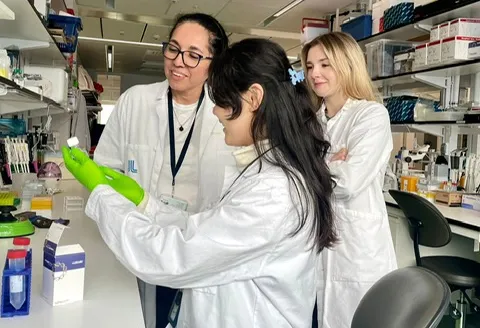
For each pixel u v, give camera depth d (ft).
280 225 2.88
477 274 7.84
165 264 2.89
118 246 3.06
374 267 5.88
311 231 3.05
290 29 22.11
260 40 3.03
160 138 5.68
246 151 3.14
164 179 5.70
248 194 2.88
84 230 5.64
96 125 21.50
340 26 15.58
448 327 9.71
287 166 2.95
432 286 2.80
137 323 3.09
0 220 5.30
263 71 2.91
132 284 3.81
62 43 9.23
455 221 8.04
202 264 2.87
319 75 6.39
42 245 4.86
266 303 3.13
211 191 5.31
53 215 6.50
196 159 5.56
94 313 3.22
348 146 5.94
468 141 10.96
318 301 6.14
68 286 3.38
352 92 6.44
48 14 8.94
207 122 5.39
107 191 3.24
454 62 9.54
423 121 10.54
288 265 3.07
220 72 3.02
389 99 12.13
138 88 5.94
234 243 2.83
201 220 2.94
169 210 4.14
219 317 3.12
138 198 4.00
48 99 7.84
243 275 3.02
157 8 19.02
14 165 8.47
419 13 10.56
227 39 5.17
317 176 3.05
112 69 36.65
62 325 3.02
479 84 10.55
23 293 3.15
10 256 3.18
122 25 22.17
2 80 4.34
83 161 3.37
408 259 9.85
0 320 3.06
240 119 3.04
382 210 6.11
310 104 3.15
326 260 6.04
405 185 10.88
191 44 4.99
